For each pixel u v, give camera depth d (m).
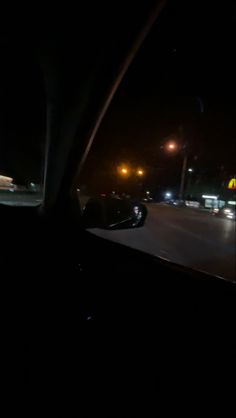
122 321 1.47
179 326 1.45
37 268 1.80
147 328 1.44
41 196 2.53
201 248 11.80
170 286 1.84
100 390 1.12
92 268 1.93
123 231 14.97
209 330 1.45
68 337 1.37
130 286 1.78
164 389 1.12
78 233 2.25
